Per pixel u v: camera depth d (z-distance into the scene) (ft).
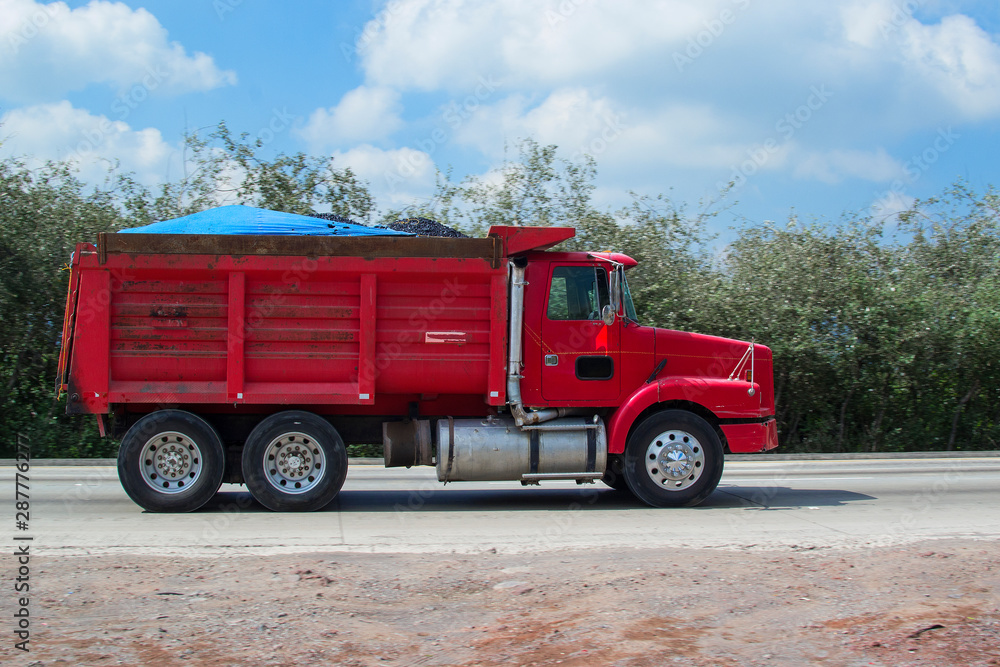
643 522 26.91
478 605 16.10
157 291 27.58
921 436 66.03
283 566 18.78
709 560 19.67
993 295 65.31
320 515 27.84
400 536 24.08
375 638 14.15
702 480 29.94
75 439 53.88
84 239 56.80
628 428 29.71
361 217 64.23
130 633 14.25
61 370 27.81
